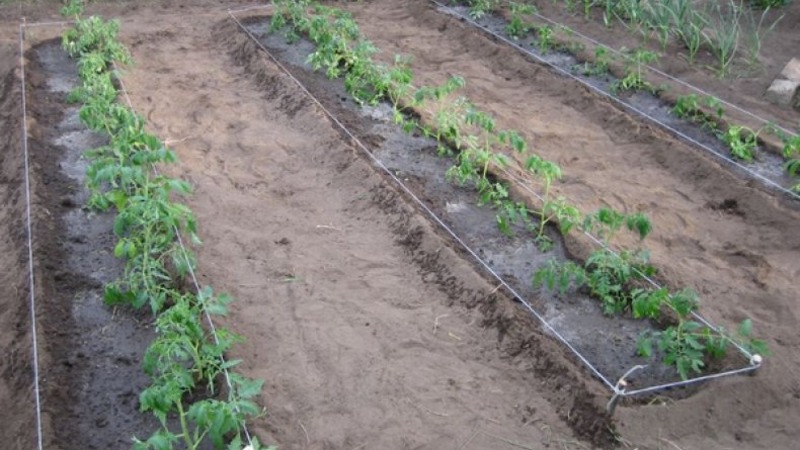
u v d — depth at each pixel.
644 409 4.62
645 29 8.73
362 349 5.12
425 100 7.54
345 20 8.41
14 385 4.79
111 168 5.36
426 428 4.56
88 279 5.57
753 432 4.56
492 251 5.84
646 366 5.01
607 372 4.96
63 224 6.00
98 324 5.26
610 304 5.36
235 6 9.66
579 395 4.70
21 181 6.34
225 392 4.66
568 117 7.48
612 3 9.12
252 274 5.63
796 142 6.56
